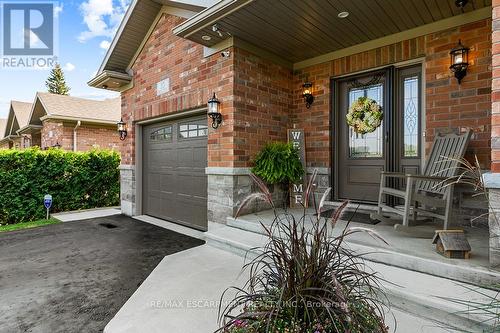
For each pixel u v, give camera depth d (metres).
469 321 1.83
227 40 4.14
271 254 1.62
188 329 2.00
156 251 3.86
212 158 4.46
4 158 5.83
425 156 3.59
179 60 5.06
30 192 6.19
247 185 4.32
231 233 3.80
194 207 5.18
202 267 3.12
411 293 2.04
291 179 4.38
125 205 6.59
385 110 4.11
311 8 3.30
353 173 4.48
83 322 2.15
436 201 2.73
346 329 1.25
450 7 3.22
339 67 4.45
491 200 2.04
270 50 4.51
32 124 11.51
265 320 1.29
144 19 5.52
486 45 3.17
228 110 4.18
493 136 1.99
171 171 5.70
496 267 2.04
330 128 4.61
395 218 3.48
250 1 3.17
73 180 7.11
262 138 4.53
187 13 4.82
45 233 4.87
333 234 2.98
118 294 2.61
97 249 3.96
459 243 2.32
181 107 5.01
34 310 2.33
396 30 3.79
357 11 3.34
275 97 4.73
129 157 6.46
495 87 1.97
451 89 3.40
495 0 1.97
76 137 9.95
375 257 2.57
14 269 3.22
